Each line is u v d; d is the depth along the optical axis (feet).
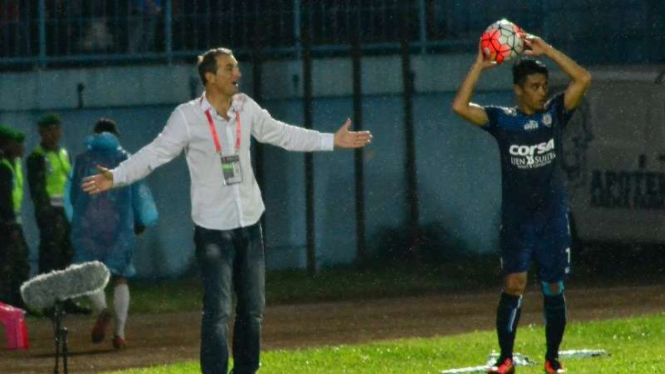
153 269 177.17
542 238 91.71
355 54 184.34
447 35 187.93
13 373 114.32
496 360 100.83
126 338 137.18
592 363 100.68
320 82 183.62
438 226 186.70
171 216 177.99
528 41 91.30
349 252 183.42
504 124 90.33
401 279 178.09
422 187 186.60
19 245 155.12
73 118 178.91
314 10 183.62
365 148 184.44
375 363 107.24
